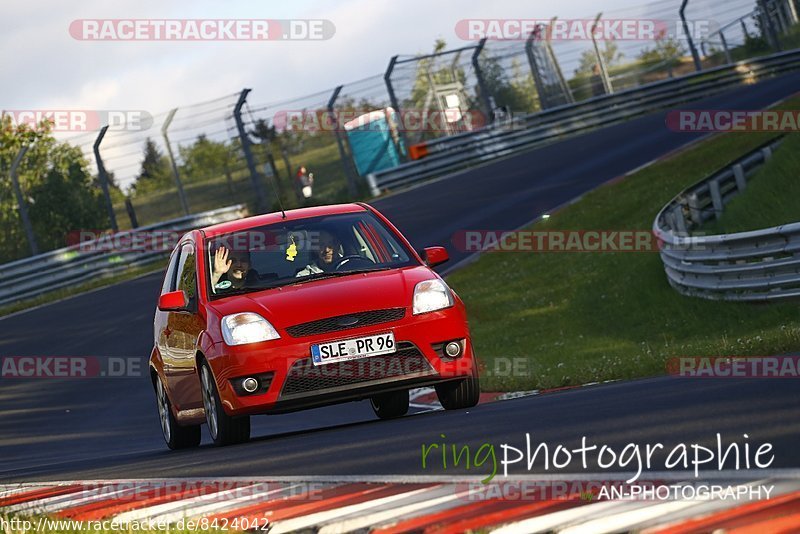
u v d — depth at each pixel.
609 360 41.00
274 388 25.62
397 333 26.00
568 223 81.25
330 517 14.15
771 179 63.16
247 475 19.67
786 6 152.25
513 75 127.75
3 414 54.25
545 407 24.84
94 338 69.69
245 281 28.09
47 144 102.06
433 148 120.56
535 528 12.05
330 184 115.81
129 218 103.38
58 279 92.19
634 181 88.06
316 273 28.14
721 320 48.75
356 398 26.16
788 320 44.44
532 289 68.56
